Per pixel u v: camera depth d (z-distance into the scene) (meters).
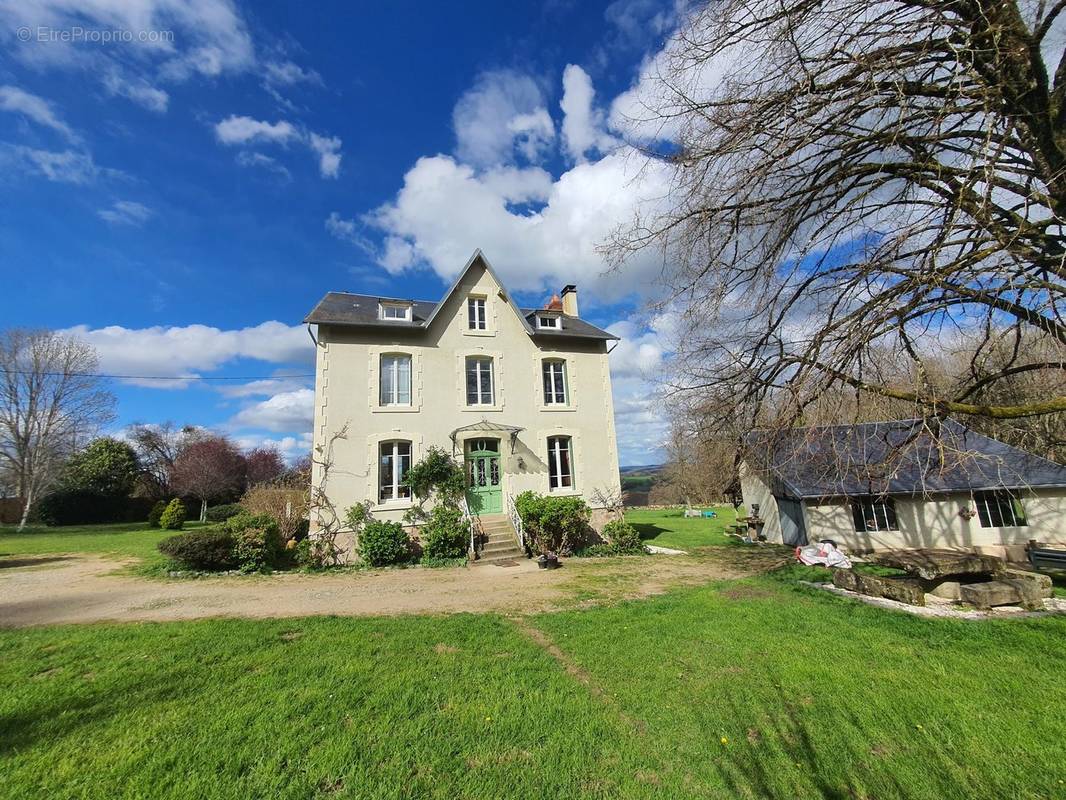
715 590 10.27
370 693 5.05
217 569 12.93
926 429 5.52
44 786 3.51
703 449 9.45
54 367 30.30
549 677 5.53
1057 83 4.96
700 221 6.09
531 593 10.25
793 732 4.39
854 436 6.94
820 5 4.93
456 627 7.46
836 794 3.56
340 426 14.87
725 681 5.45
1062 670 5.69
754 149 5.64
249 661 5.91
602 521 17.72
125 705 4.72
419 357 16.22
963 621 7.74
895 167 5.74
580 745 4.14
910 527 16.58
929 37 4.71
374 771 3.75
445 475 15.45
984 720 4.58
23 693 4.94
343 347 15.37
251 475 39.50
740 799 3.50
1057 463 16.12
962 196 4.78
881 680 5.47
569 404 18.23
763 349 7.39
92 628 7.38
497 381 17.17
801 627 7.50
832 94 5.39
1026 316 5.41
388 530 14.02
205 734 4.21
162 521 28.22
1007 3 4.68
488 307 17.69
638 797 3.52
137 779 3.59
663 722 4.55
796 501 17.59
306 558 13.67
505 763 3.89
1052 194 4.97
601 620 7.96
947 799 3.54
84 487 33.44
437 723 4.47
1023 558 15.66
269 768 3.75
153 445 45.59
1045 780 3.72
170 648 6.35
